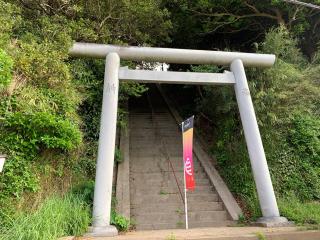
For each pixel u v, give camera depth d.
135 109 13.78
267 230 5.41
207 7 10.44
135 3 8.24
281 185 7.76
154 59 7.41
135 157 9.51
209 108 10.38
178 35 12.09
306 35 11.09
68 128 5.66
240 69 7.51
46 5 7.61
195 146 10.11
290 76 8.41
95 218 5.52
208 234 5.17
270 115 8.06
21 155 5.29
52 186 5.80
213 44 12.95
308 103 8.60
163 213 7.21
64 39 6.86
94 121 8.16
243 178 7.98
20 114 5.33
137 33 8.65
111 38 8.46
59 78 6.50
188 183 6.36
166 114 13.12
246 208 7.36
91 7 8.05
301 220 6.01
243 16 10.55
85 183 6.59
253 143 6.82
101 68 8.53
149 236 5.01
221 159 9.05
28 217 4.55
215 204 7.59
